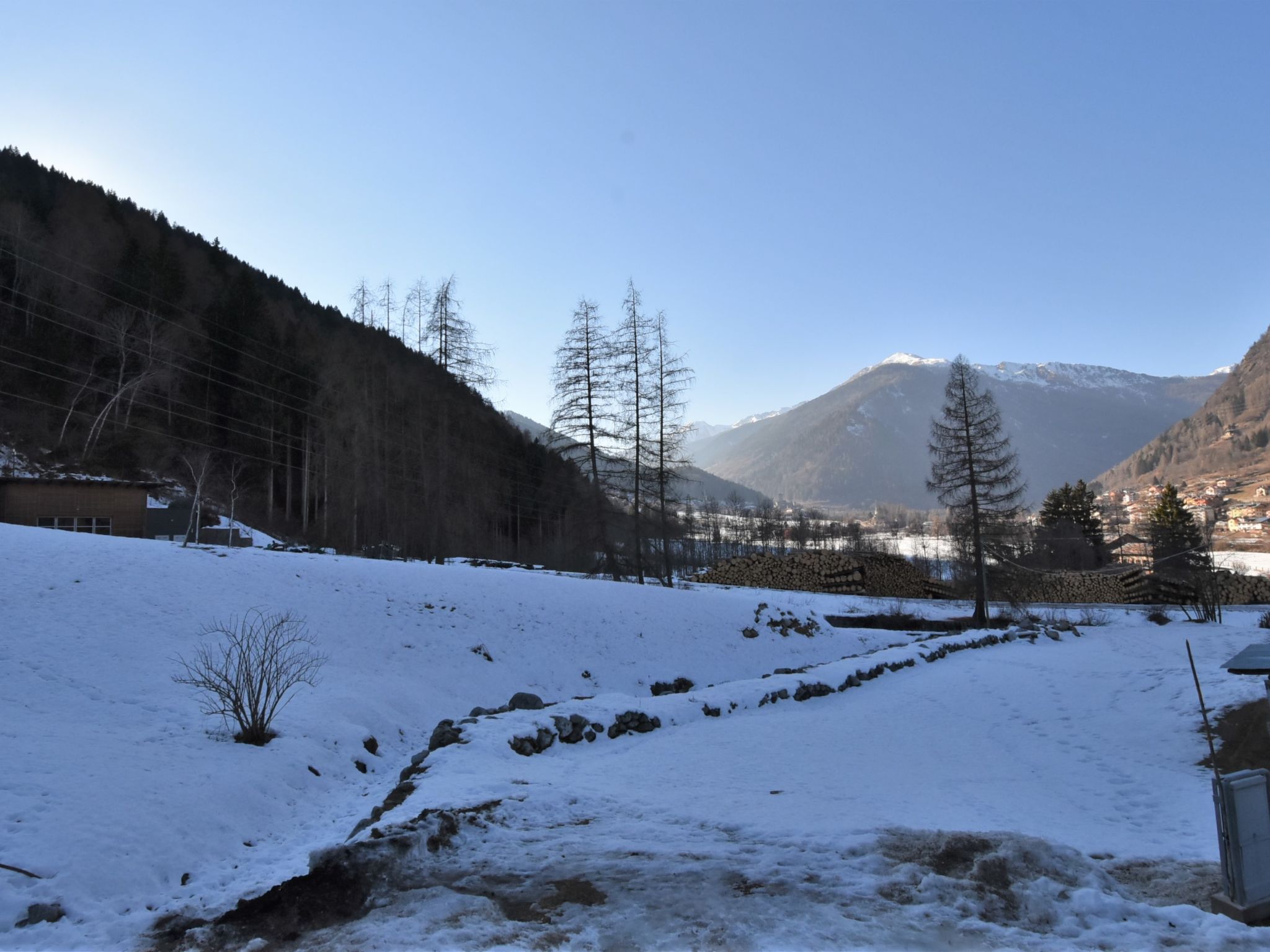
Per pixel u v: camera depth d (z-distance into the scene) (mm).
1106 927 4738
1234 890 5066
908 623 36719
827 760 10906
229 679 12195
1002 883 5449
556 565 51562
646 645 23719
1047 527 69062
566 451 39625
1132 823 7910
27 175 77312
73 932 5707
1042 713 13734
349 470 48500
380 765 12398
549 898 5332
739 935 4613
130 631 14766
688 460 40062
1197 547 49719
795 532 101312
